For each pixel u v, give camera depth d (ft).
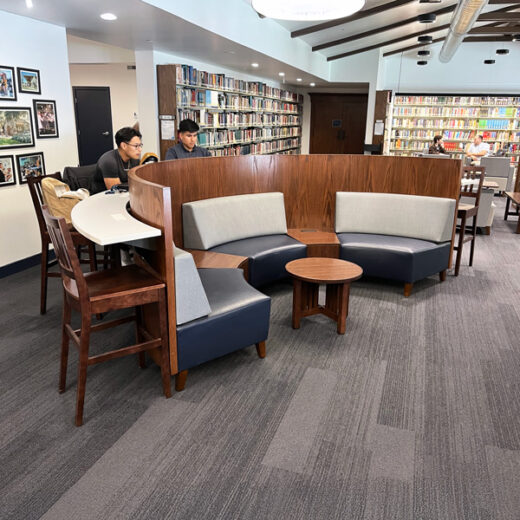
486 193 19.53
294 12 8.22
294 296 10.28
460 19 18.76
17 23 13.26
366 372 8.70
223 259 11.16
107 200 9.34
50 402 7.59
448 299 12.46
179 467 6.21
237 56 21.34
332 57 32.73
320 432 6.98
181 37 16.48
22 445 6.57
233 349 8.43
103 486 5.87
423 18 22.68
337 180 14.55
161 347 7.48
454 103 37.19
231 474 6.11
